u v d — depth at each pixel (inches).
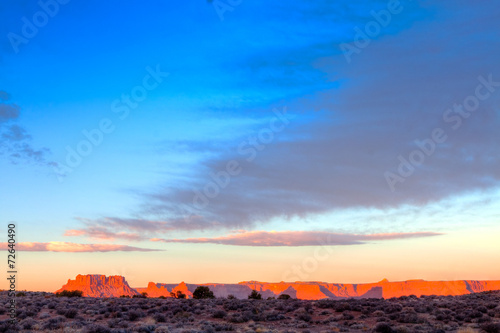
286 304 2320.4
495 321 1565.0
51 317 1612.9
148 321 1541.6
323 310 2041.1
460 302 2230.6
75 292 2886.3
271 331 1328.7
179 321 1640.0
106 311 1856.5
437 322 1589.6
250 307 2085.4
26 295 2736.2
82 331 1211.9
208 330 1321.4
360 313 1913.1
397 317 1711.4
